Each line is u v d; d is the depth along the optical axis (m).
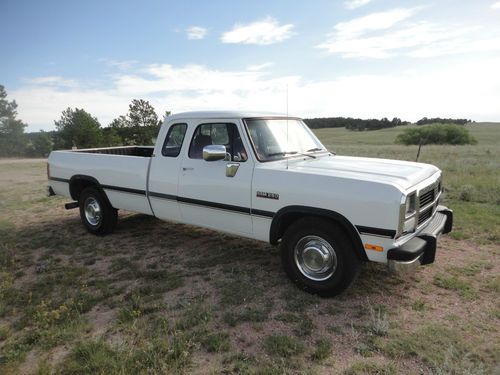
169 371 3.00
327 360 3.10
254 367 3.03
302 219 4.19
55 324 3.82
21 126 48.81
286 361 3.09
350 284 4.01
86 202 6.87
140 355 3.19
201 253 5.71
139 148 8.59
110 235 6.76
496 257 5.26
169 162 5.46
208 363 3.11
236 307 4.02
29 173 18.47
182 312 3.95
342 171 4.21
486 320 3.66
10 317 4.03
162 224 7.37
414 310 3.88
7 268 5.37
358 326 3.59
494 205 8.09
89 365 3.09
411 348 3.17
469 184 10.08
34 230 7.24
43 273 5.15
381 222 3.64
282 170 4.32
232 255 5.57
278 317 3.78
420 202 4.16
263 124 4.96
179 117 5.41
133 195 6.05
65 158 7.19
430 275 4.71
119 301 4.24
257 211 4.53
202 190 5.06
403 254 3.58
